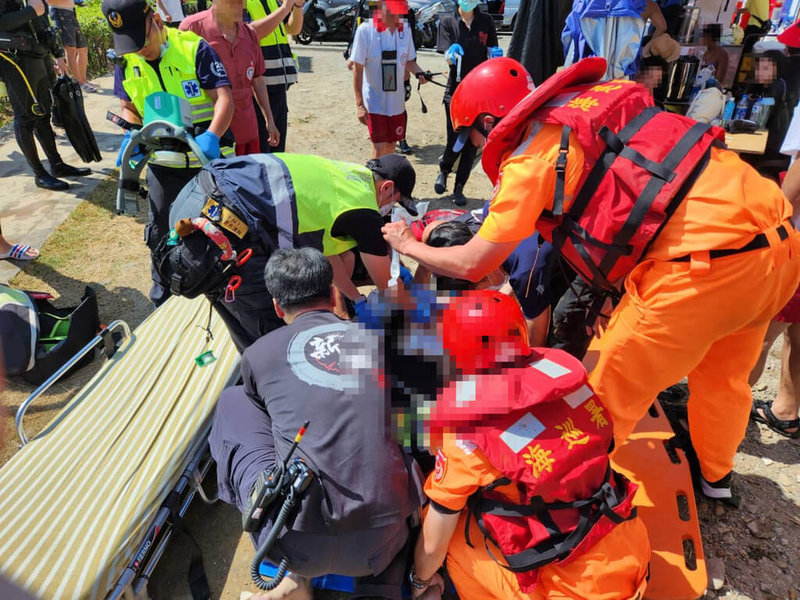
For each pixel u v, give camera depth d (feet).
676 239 5.81
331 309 6.86
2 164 19.39
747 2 19.02
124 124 11.03
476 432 5.49
